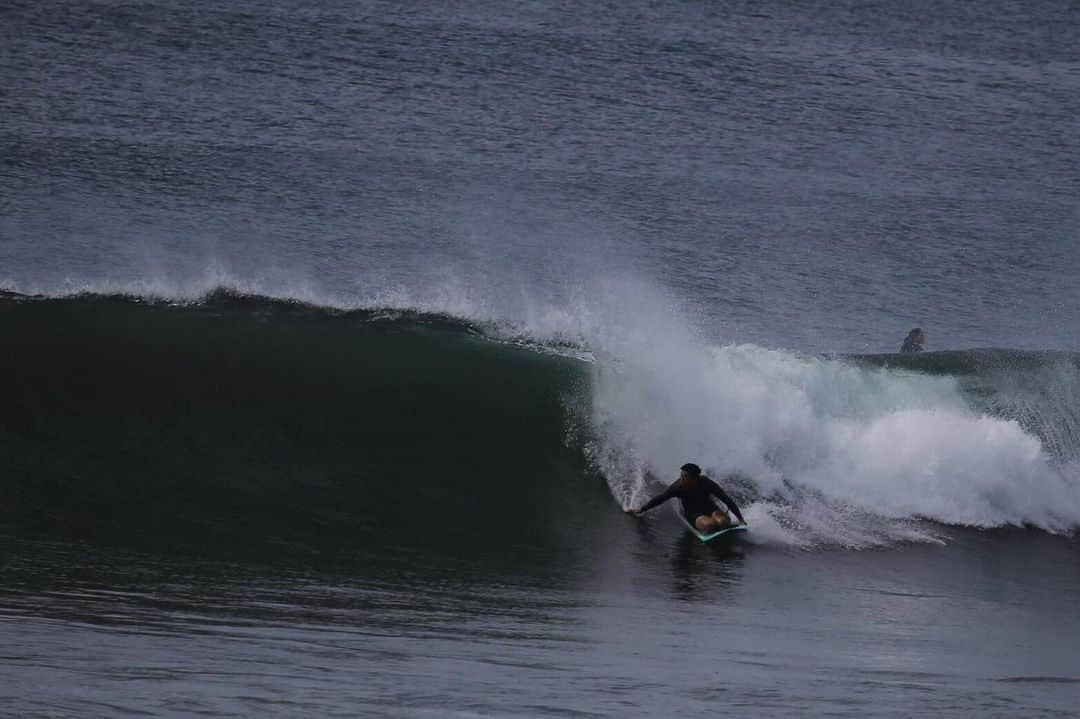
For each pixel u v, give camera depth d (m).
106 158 109.19
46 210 97.19
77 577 38.28
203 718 23.80
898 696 30.59
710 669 32.78
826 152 130.00
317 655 30.97
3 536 42.31
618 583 44.38
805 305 94.62
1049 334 93.56
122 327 65.06
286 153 115.06
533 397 59.88
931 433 57.28
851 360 64.25
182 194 103.81
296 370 61.47
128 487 48.72
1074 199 123.12
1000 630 42.53
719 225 108.94
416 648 32.91
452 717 25.58
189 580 39.28
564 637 36.06
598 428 57.91
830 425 57.81
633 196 113.44
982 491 56.62
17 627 31.31
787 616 41.72
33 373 58.22
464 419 58.00
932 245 109.44
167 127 118.06
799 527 52.91
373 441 55.59
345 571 42.50
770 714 27.91
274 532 46.09
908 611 44.06
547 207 109.12
